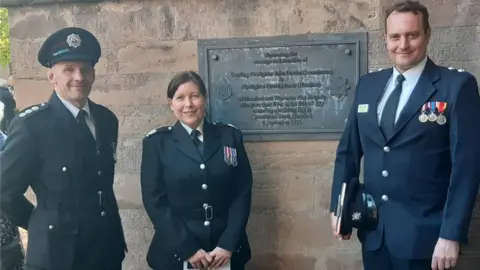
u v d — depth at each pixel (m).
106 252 2.35
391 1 2.80
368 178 2.25
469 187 2.02
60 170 2.22
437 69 2.18
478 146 2.04
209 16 2.96
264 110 2.96
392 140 2.15
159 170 2.54
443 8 2.78
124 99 3.06
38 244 2.20
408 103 2.13
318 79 2.90
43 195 2.24
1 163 2.15
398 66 2.19
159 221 2.48
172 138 2.58
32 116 2.21
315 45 2.88
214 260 2.46
